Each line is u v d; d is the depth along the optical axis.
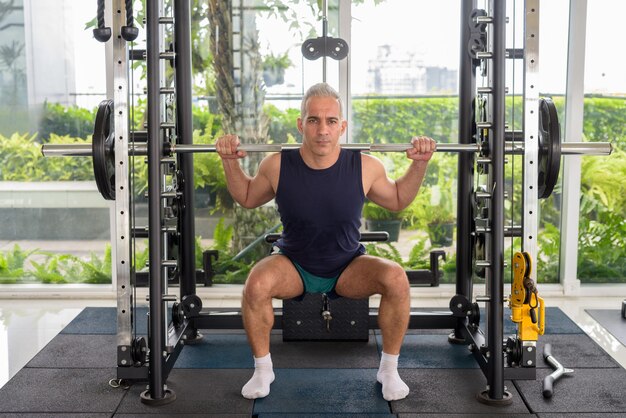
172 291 3.76
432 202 3.92
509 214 3.92
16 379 2.72
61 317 3.54
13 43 3.82
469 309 3.04
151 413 2.42
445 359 2.91
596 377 2.71
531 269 2.46
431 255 3.32
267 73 3.84
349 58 3.82
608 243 3.94
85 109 3.88
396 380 2.53
